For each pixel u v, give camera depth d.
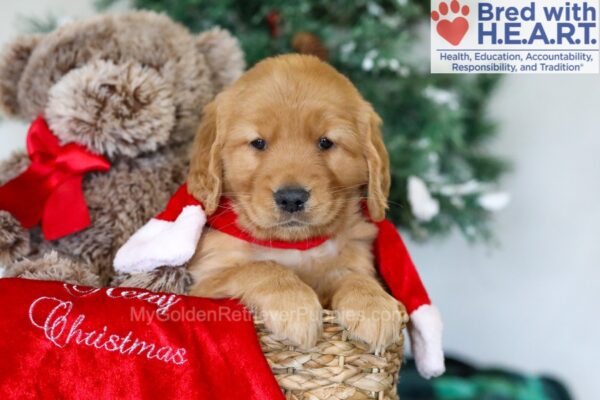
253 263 1.92
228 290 1.82
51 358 1.55
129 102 2.10
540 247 4.29
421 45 4.24
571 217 4.18
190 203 1.96
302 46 2.41
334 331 1.67
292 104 1.91
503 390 3.70
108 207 2.16
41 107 2.23
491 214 4.07
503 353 4.45
